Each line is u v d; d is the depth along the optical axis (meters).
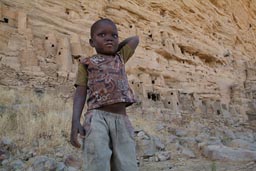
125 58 2.33
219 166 6.59
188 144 9.23
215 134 12.52
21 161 4.96
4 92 8.62
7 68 10.62
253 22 33.75
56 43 13.26
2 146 5.29
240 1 31.25
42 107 8.01
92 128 1.93
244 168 6.27
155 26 18.98
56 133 6.29
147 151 7.24
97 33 2.19
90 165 1.85
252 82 25.48
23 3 13.05
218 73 22.80
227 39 27.12
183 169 6.18
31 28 12.88
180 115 14.99
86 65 2.18
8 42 11.51
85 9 15.56
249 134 15.36
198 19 23.52
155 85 16.36
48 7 13.94
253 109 22.53
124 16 17.34
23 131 6.10
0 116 6.43
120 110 2.08
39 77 11.19
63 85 11.66
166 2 20.53
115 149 1.98
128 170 1.96
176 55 19.20
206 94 19.78
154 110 13.42
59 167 4.92
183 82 18.62
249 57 30.06
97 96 2.04
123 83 2.12
